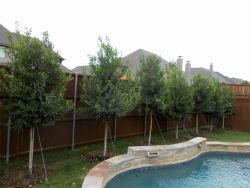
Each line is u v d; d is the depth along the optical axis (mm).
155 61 11930
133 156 9500
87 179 6754
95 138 10797
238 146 13914
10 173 6977
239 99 21000
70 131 9625
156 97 11750
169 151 10672
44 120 6871
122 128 12227
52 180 6910
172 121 15039
